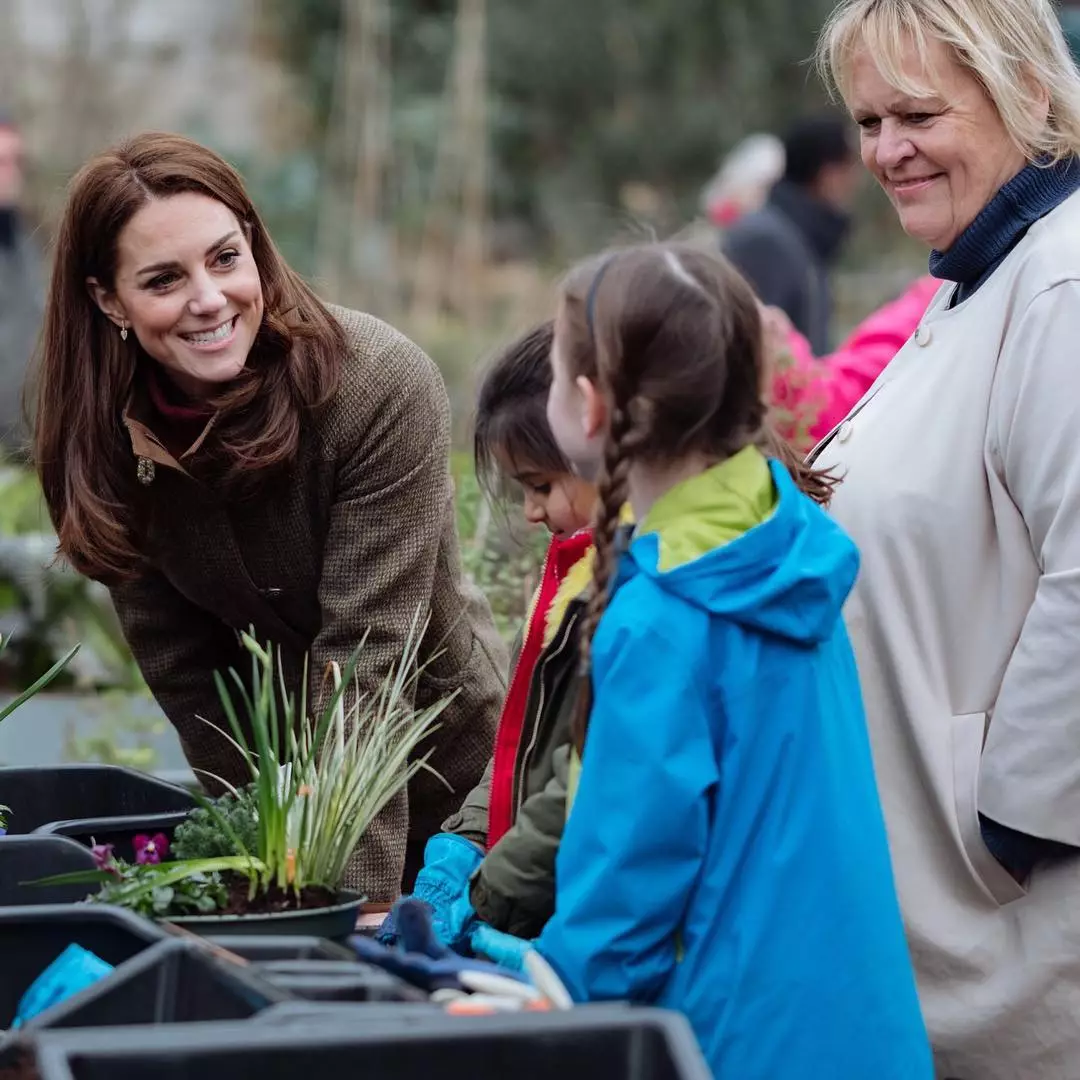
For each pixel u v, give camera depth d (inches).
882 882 106.9
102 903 114.2
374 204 579.8
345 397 140.9
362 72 597.3
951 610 126.5
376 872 135.0
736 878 104.3
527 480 127.6
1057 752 118.6
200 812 127.4
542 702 120.9
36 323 310.5
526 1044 85.3
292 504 144.5
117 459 142.7
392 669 139.6
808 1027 103.1
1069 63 128.0
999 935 125.6
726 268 108.9
